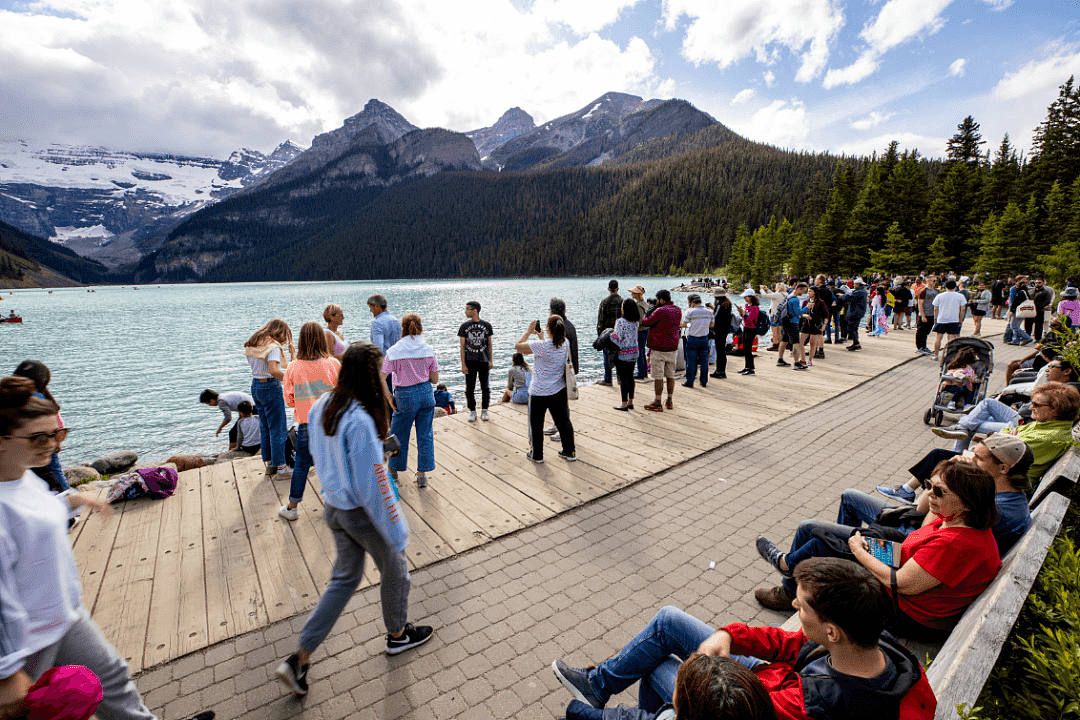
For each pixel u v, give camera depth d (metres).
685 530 4.57
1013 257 45.34
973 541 2.34
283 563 4.03
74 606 1.85
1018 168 65.38
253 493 5.29
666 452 6.51
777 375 11.13
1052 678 1.82
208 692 2.82
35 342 34.44
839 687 1.61
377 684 2.88
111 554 4.14
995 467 2.90
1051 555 2.44
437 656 3.08
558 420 6.06
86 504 2.34
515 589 3.73
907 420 7.91
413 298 69.50
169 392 18.89
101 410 16.45
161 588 3.71
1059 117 55.50
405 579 3.01
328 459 2.74
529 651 3.12
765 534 4.50
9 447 1.66
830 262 68.38
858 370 11.52
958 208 57.50
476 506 5.01
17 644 1.64
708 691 1.36
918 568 2.42
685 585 3.77
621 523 4.70
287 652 3.11
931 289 12.92
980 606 2.13
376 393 2.74
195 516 4.79
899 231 60.88
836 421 7.87
